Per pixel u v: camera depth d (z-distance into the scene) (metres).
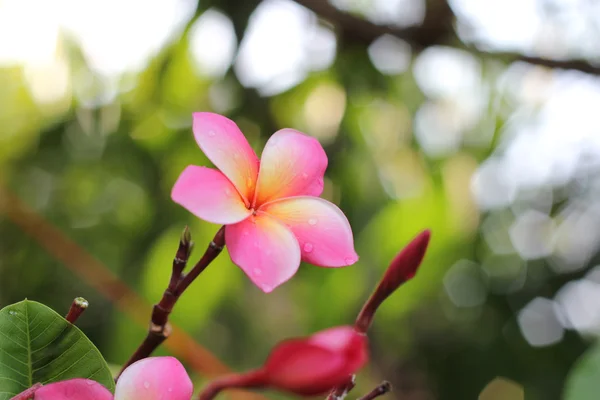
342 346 0.44
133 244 1.08
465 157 1.20
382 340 1.21
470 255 1.18
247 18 1.00
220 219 0.48
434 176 1.14
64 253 0.97
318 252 0.49
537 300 1.19
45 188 1.18
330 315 1.09
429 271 1.10
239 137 0.50
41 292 1.13
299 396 0.45
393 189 1.16
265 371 0.45
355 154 1.12
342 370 0.44
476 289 1.22
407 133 1.18
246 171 0.50
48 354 0.48
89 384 0.46
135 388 0.47
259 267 0.47
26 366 0.48
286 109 1.13
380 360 1.23
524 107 1.18
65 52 1.12
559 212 1.20
